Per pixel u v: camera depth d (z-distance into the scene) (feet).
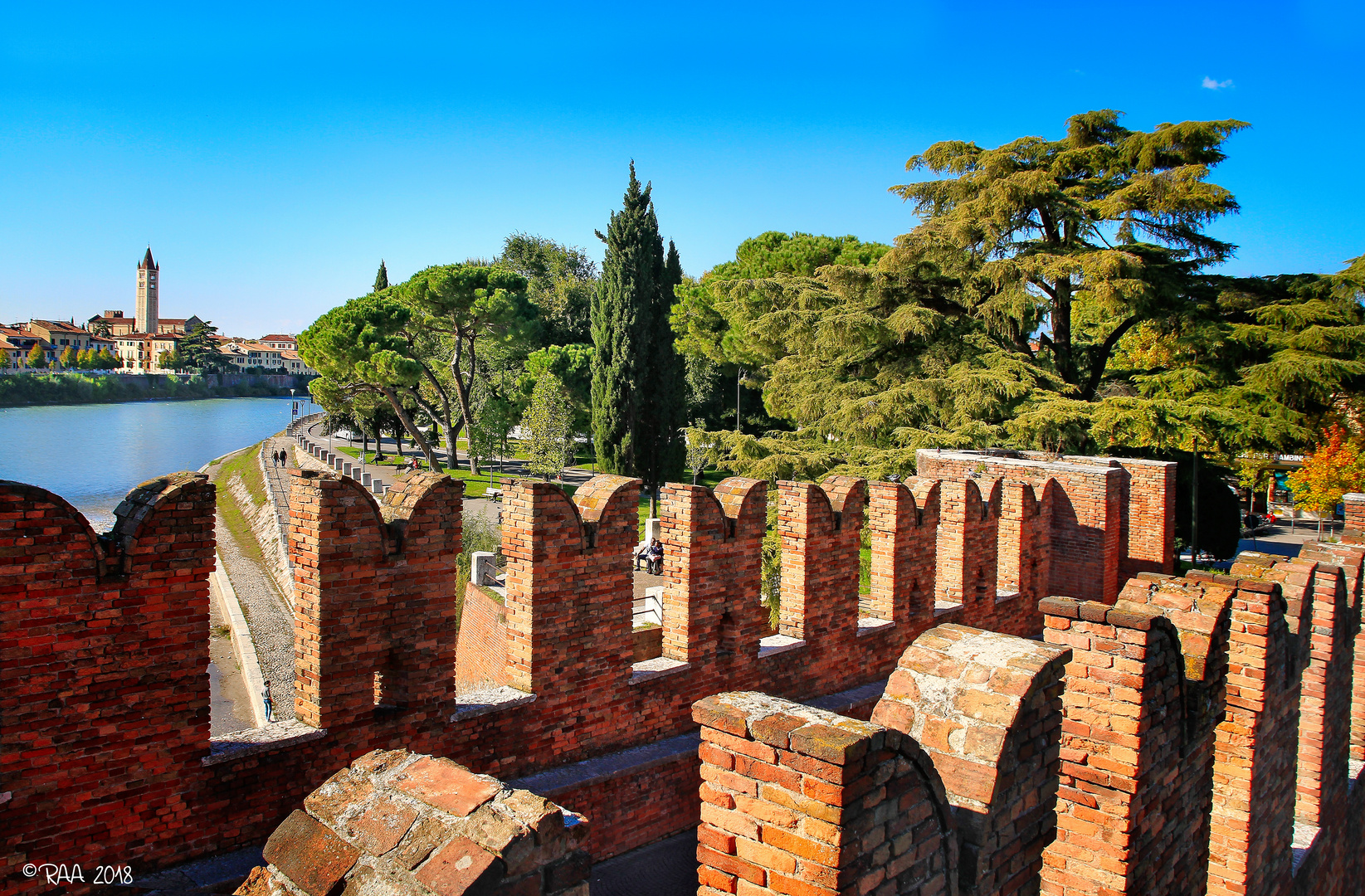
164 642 17.34
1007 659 14.55
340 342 147.13
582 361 179.42
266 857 9.62
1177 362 99.40
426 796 9.59
